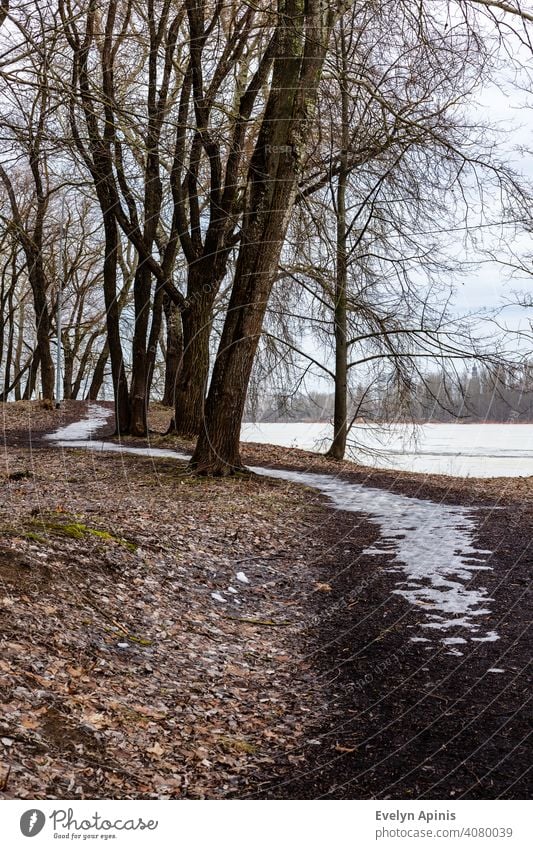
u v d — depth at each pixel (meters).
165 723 5.24
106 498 12.98
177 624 7.19
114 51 16.72
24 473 15.43
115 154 17.83
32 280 30.88
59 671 5.36
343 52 17.44
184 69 21.30
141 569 8.24
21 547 7.36
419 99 17.48
